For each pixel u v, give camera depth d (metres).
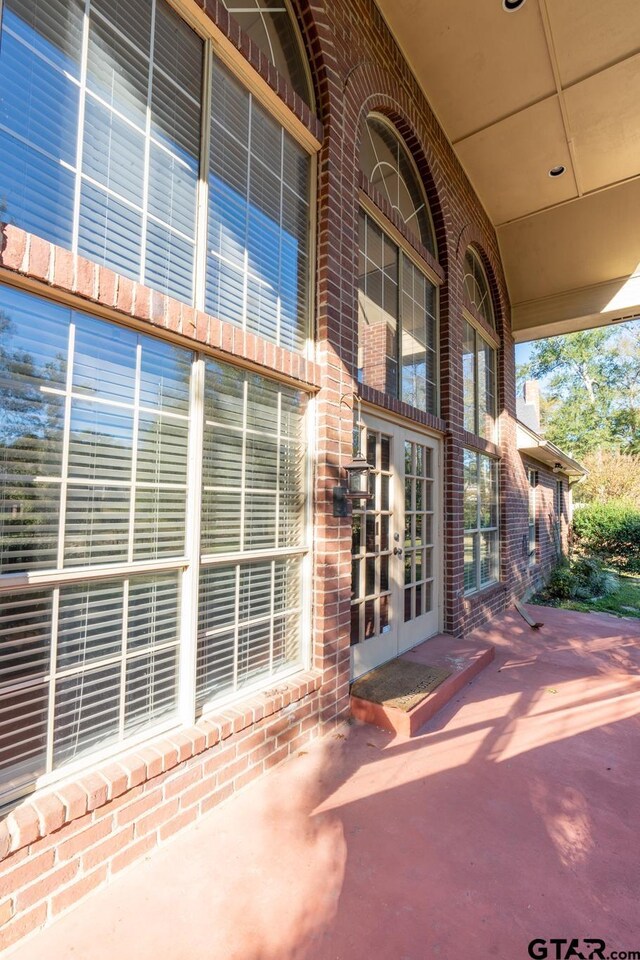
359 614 3.91
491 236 7.10
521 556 8.30
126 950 1.64
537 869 2.07
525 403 12.23
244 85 2.81
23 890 1.65
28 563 1.80
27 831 1.64
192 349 2.42
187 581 2.36
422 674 3.97
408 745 3.09
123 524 2.11
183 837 2.18
